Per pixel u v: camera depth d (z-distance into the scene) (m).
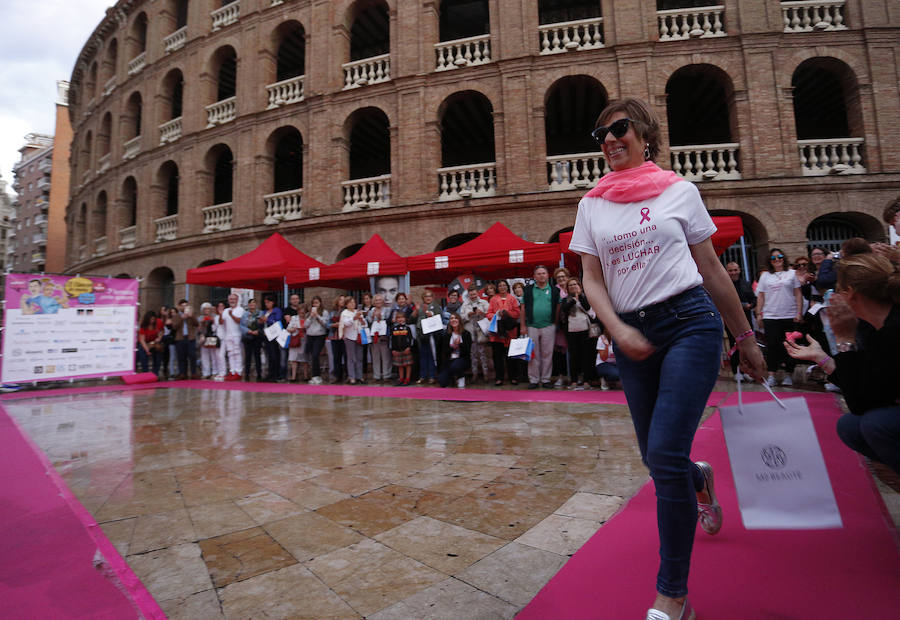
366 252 10.13
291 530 2.36
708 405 5.16
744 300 6.89
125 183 18.84
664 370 1.44
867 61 10.97
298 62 17.52
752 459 1.63
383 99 13.08
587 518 2.35
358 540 2.22
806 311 6.44
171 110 17.92
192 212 15.77
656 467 1.38
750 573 1.72
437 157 12.52
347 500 2.76
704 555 1.89
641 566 1.81
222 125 15.27
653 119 1.66
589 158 11.56
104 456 3.89
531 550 2.04
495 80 12.17
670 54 11.42
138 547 2.20
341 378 9.73
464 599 1.67
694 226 1.52
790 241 10.62
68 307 9.79
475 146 16.56
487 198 11.75
